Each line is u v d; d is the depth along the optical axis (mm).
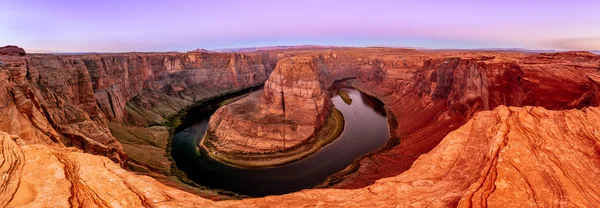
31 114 33656
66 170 17344
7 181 15422
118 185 17281
